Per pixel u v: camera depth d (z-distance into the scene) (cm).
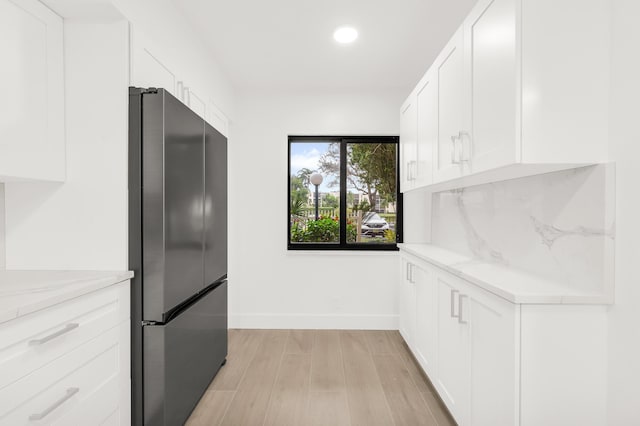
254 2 211
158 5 189
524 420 125
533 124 126
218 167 234
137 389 157
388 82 336
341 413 202
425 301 232
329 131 350
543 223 160
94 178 158
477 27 156
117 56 159
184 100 219
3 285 128
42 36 147
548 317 125
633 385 117
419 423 192
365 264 351
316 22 233
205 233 209
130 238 157
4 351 99
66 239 159
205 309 212
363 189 359
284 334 333
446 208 278
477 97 156
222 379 241
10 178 140
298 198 360
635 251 117
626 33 120
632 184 118
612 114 125
